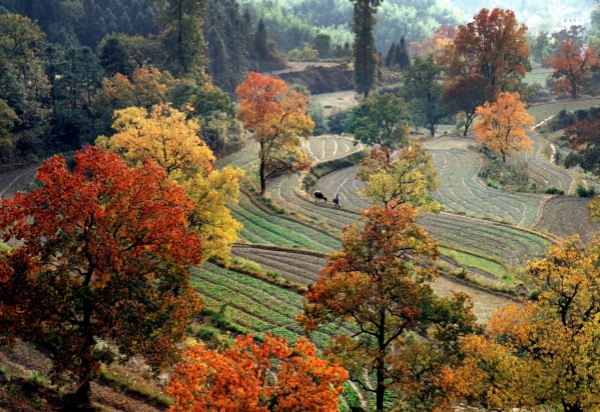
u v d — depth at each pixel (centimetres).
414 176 6525
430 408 3025
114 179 3069
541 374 3206
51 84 9838
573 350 3259
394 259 3256
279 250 6344
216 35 16088
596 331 3266
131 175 3083
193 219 4622
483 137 10550
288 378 2323
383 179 6519
